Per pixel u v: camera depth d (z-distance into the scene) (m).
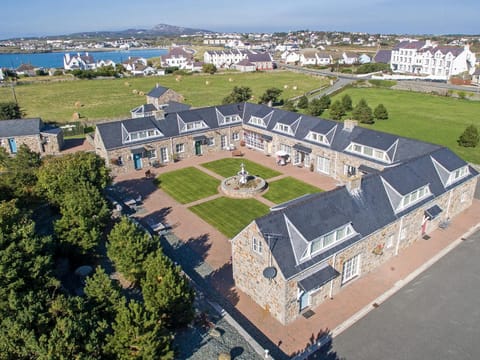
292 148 54.41
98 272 22.11
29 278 22.53
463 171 38.75
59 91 122.81
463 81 116.56
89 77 148.50
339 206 28.55
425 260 31.61
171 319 22.72
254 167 54.34
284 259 24.42
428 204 34.03
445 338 23.70
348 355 22.59
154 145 55.34
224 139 62.88
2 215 26.33
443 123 75.12
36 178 38.12
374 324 24.94
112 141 52.09
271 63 180.50
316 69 175.12
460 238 34.72
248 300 27.58
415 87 114.12
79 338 18.06
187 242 35.16
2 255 21.66
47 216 37.75
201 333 23.61
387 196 31.73
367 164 45.06
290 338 23.97
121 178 51.78
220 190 46.56
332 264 26.75
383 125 74.88
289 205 28.72
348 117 82.94
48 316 19.30
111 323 19.98
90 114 92.12
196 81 142.88
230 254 33.16
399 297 27.36
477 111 84.81
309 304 26.58
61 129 68.94
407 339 23.69
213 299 27.59
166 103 91.44
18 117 81.62
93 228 29.83
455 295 27.41
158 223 38.59
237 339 23.22
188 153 59.34
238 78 149.75
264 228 24.91
